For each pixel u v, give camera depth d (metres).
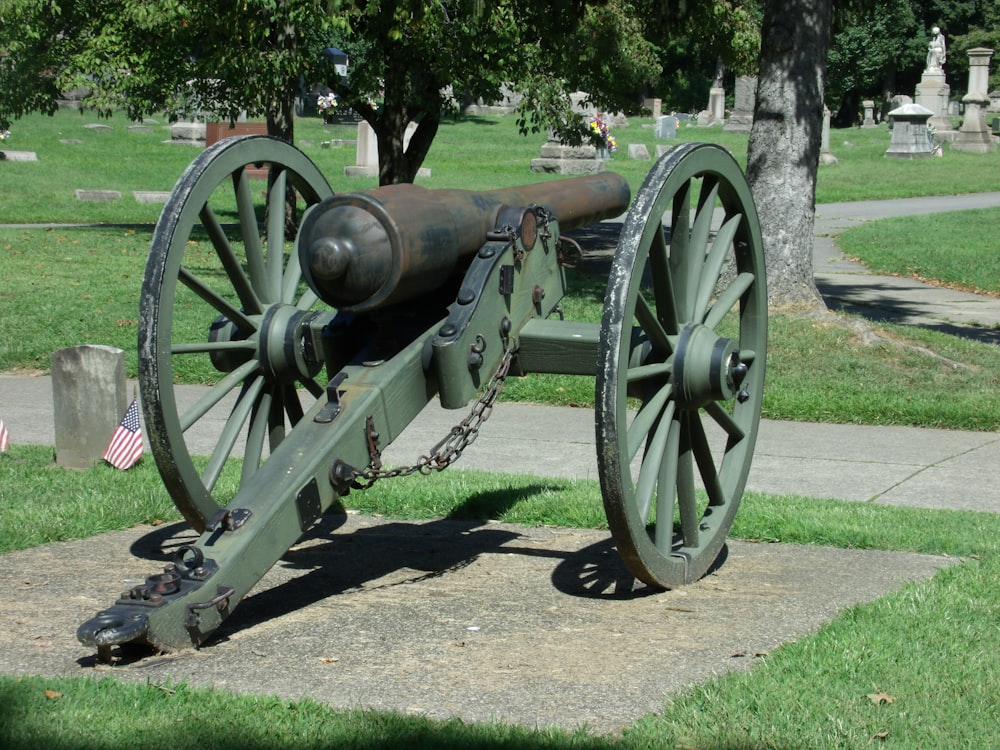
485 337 4.60
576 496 6.49
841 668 3.89
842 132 51.84
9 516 5.86
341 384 4.47
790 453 8.20
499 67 15.59
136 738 3.30
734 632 4.36
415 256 4.32
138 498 6.28
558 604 4.71
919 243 21.64
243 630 4.35
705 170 4.66
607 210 5.88
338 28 14.77
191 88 19.02
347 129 43.19
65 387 7.31
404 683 3.81
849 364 10.49
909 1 65.81
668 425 4.74
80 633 3.71
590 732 3.43
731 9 17.05
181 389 9.77
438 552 5.57
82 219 21.47
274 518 4.13
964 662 3.97
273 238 5.18
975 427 9.09
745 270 5.26
